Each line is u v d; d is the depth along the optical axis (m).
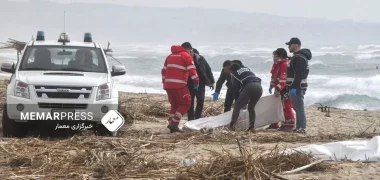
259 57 79.94
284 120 18.89
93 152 12.82
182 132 17.95
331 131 19.95
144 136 16.52
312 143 15.88
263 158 12.56
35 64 17.66
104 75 17.41
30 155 12.99
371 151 13.31
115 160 12.38
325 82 48.09
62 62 17.89
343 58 79.88
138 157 12.98
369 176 11.68
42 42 18.72
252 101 18.30
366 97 35.62
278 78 18.78
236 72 18.53
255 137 16.33
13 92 16.31
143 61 78.06
